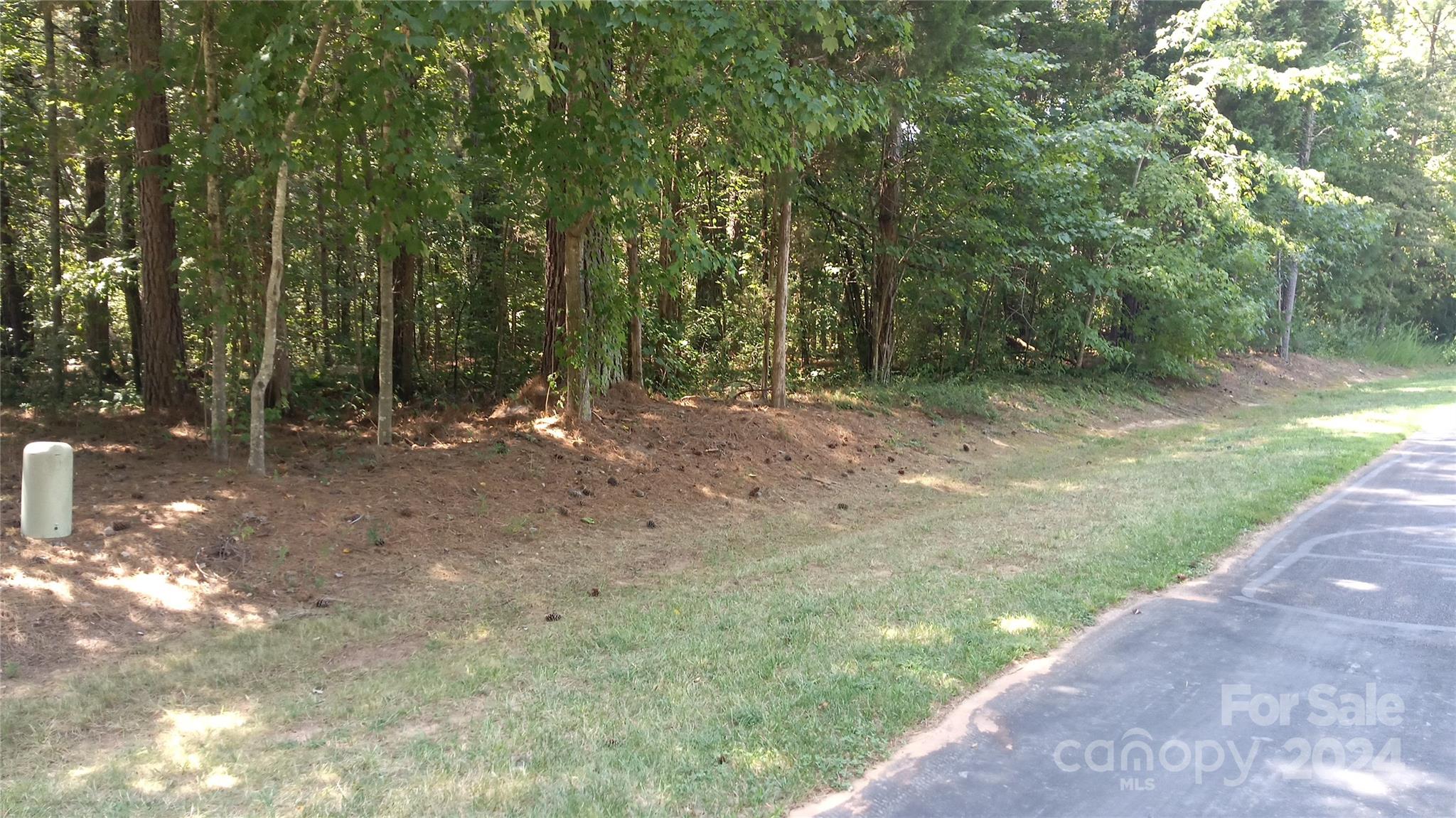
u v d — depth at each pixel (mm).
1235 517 8281
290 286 13133
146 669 5391
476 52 8602
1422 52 36281
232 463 9320
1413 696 4379
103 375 13711
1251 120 24641
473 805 3484
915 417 16016
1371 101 25859
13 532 6801
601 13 7824
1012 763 3758
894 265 17938
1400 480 10336
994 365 21391
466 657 5629
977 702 4367
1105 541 7562
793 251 16781
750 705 4355
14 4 10750
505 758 3938
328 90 8211
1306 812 3348
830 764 3732
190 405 11805
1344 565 6805
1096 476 11703
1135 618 5633
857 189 16984
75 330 13664
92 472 8555
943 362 21094
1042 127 17797
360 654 5848
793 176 13086
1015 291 21047
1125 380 22531
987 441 15570
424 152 8297
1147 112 22094
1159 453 13961
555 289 12195
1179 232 21797
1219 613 5691
